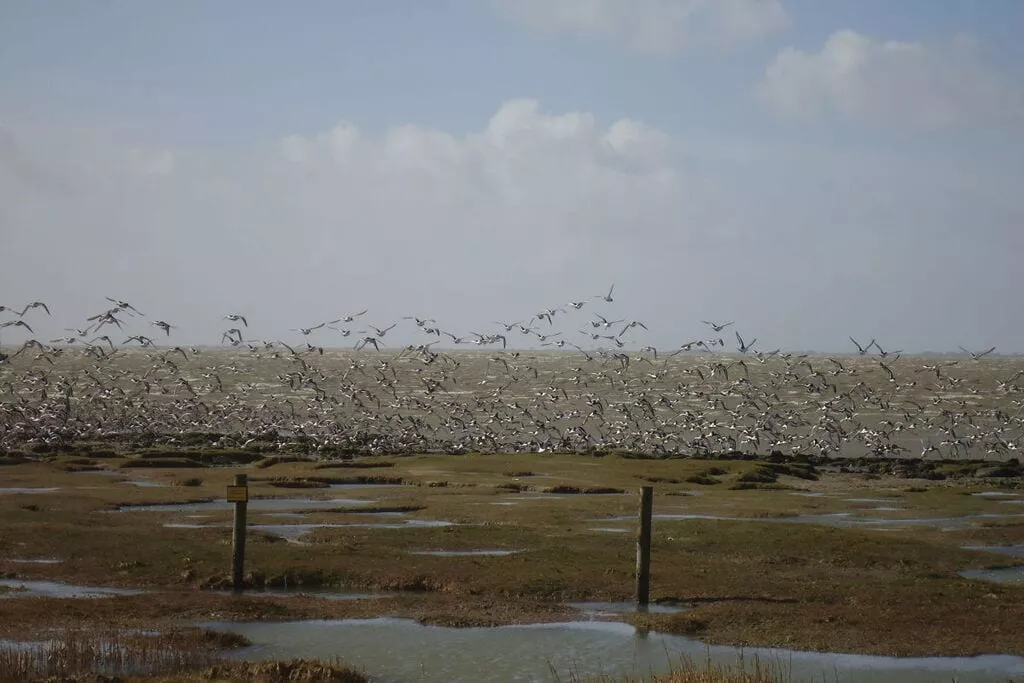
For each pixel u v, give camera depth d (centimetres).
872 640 2798
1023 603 3206
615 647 2728
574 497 5791
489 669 2542
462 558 3706
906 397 14712
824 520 5047
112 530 4147
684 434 10444
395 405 10700
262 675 2353
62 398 9956
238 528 3312
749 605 3123
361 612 3020
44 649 2562
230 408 10088
